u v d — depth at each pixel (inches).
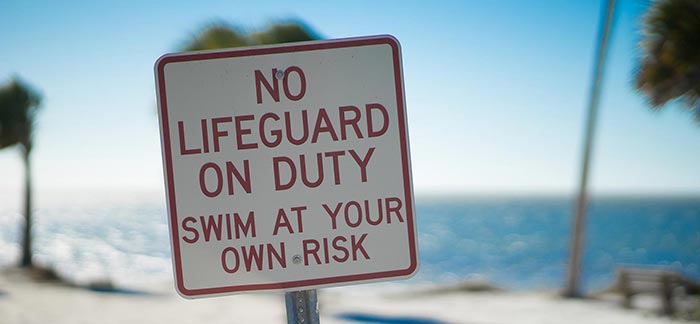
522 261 2039.9
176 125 103.3
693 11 451.5
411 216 104.1
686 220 4311.0
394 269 103.8
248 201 103.3
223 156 103.3
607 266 1792.6
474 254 2336.4
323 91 104.5
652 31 463.2
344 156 104.0
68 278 845.2
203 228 103.0
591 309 571.8
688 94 471.2
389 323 509.7
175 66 103.5
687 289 555.5
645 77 474.0
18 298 653.9
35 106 1043.3
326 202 103.8
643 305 577.6
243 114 103.8
